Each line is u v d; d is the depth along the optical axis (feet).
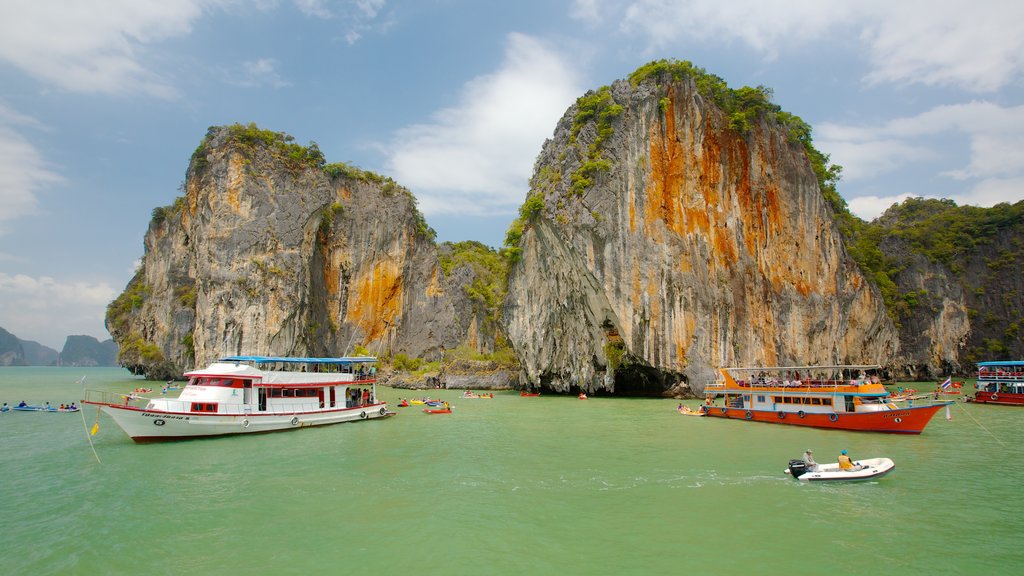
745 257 194.80
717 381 180.75
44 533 52.21
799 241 202.80
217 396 103.50
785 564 45.34
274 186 254.27
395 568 44.62
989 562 45.85
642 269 186.91
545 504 60.64
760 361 190.19
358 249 296.30
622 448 91.66
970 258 312.71
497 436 104.99
